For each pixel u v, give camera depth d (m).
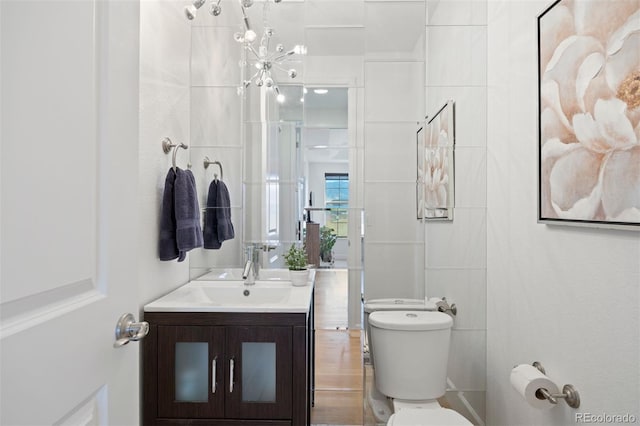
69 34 0.65
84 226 0.69
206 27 2.25
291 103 2.30
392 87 2.26
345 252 2.36
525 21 1.68
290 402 1.61
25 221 0.55
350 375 2.33
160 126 1.85
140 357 1.64
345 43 2.38
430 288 2.23
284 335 1.62
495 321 2.06
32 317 0.57
